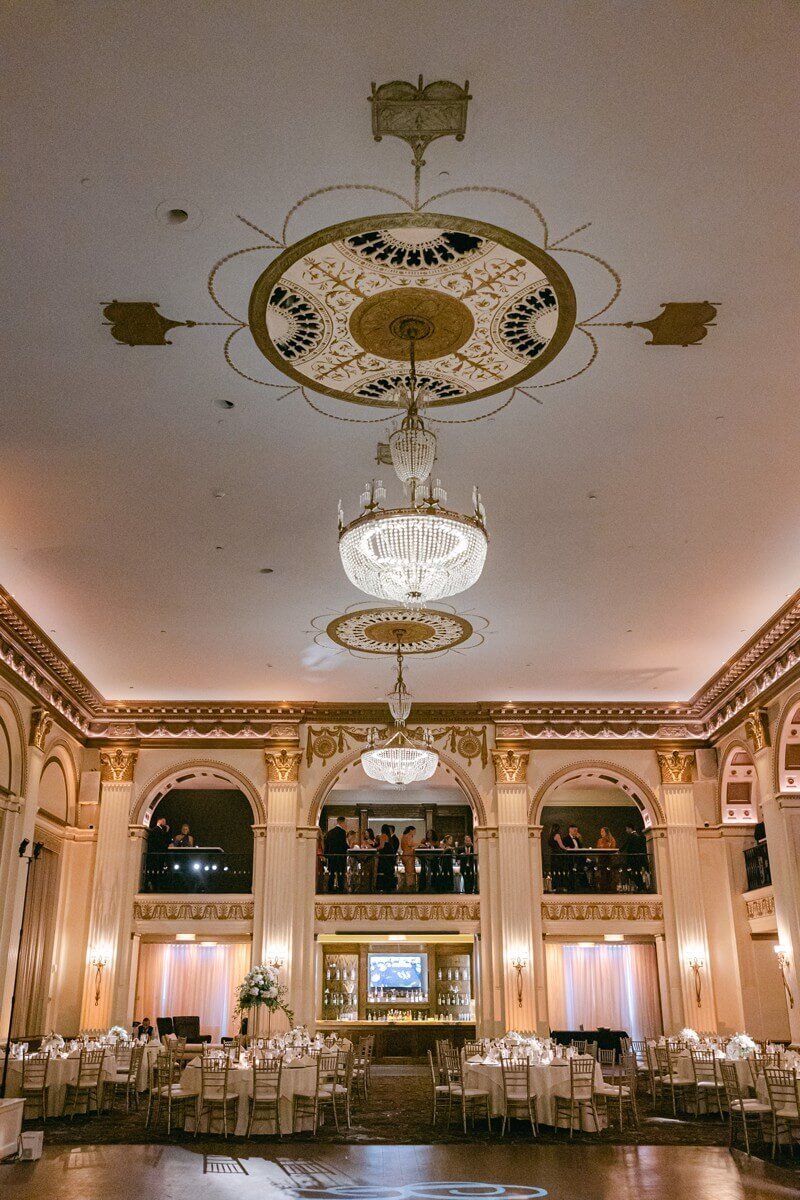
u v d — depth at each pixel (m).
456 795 21.44
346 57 4.85
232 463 8.81
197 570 11.20
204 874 16.88
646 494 9.39
